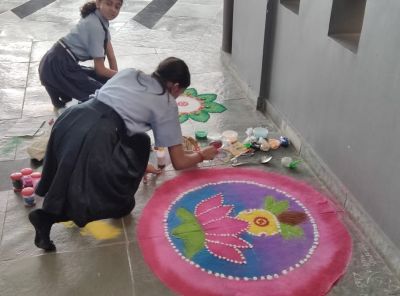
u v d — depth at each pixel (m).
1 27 5.20
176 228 2.36
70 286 2.03
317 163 2.79
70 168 2.05
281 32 3.15
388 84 2.05
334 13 2.47
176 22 5.52
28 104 3.57
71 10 5.85
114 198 2.19
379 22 2.08
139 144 2.24
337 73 2.48
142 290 2.01
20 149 2.99
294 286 2.03
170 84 2.14
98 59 3.17
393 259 2.11
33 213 2.07
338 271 2.12
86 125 2.07
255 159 2.95
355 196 2.44
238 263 2.15
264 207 2.52
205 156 2.48
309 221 2.43
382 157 2.16
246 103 3.70
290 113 3.16
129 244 2.26
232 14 4.16
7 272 2.09
